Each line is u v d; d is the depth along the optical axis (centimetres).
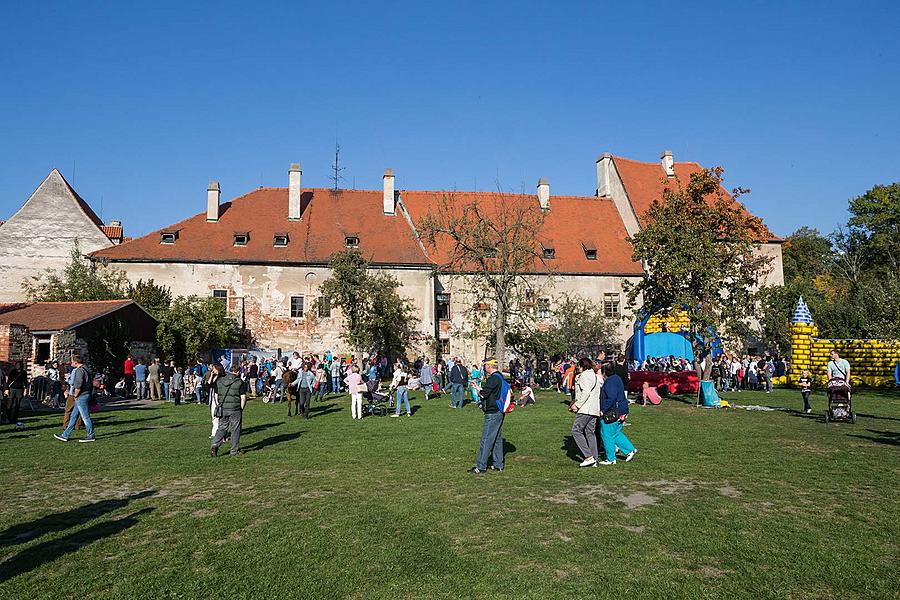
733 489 992
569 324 4238
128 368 3141
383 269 4547
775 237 5088
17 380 1934
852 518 821
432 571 656
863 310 4378
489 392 1161
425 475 1134
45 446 1495
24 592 612
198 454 1380
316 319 4456
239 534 793
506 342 3703
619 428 1223
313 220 4806
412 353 4503
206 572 663
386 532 787
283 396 2764
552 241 4953
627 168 5472
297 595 603
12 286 4638
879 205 6144
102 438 1641
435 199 5159
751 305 2692
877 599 577
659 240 2655
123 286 4212
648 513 850
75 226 4753
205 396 2744
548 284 4412
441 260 4800
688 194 2838
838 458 1234
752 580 619
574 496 956
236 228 4619
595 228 5169
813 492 962
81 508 923
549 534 768
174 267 4338
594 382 1198
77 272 4134
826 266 7169
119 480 1116
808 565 655
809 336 3484
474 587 614
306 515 873
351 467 1222
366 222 4866
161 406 2606
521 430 1692
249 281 4412
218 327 3925
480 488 1019
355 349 4156
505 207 4994
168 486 1068
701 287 2567
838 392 1795
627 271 4850
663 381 2925
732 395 2872
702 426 1731
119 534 793
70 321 3011
